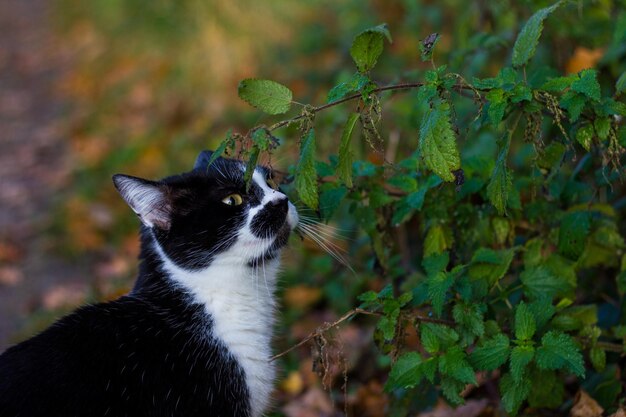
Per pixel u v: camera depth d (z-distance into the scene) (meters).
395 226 3.79
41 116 9.95
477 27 5.14
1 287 6.06
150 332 3.34
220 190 3.45
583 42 4.32
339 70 6.99
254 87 2.85
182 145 7.45
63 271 6.15
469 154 4.26
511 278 3.71
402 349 3.48
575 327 3.11
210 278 3.46
